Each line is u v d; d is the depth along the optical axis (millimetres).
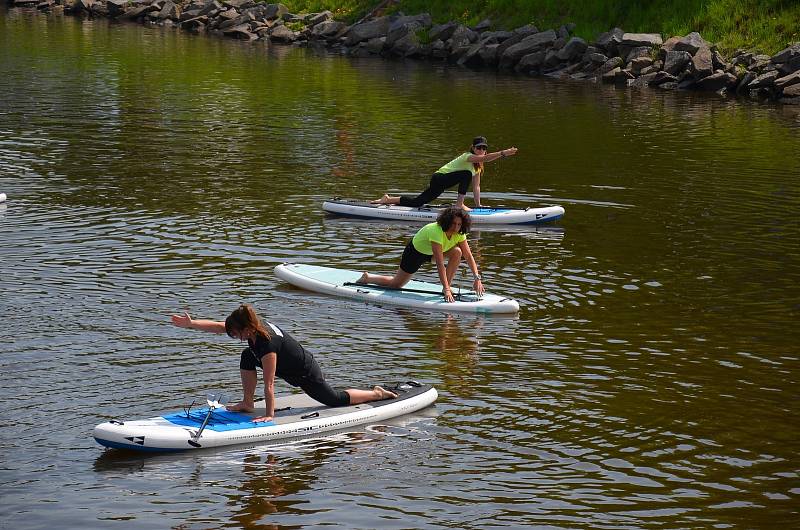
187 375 37188
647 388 37406
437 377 37938
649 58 126688
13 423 33094
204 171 72188
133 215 59594
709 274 51250
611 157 81000
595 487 30359
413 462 31562
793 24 124438
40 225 56656
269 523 27969
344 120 95062
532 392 36844
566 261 53250
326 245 55250
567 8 142750
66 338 40219
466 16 151250
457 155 80312
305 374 33438
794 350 41312
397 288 47281
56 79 114000
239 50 148625
